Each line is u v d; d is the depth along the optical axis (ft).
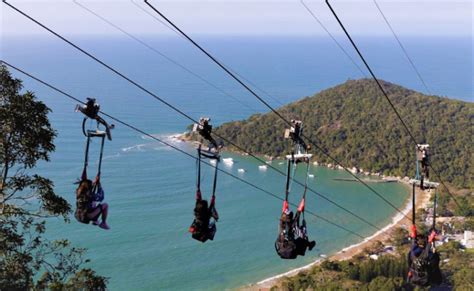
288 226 52.44
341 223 357.82
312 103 606.96
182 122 630.33
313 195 418.10
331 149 535.60
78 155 458.50
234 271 277.44
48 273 79.00
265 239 317.83
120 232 312.91
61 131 528.22
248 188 419.33
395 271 250.16
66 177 395.14
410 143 515.50
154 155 485.97
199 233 52.90
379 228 353.51
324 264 274.36
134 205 360.69
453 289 244.22
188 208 361.51
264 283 265.13
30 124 73.00
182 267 277.64
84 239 296.92
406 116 553.64
